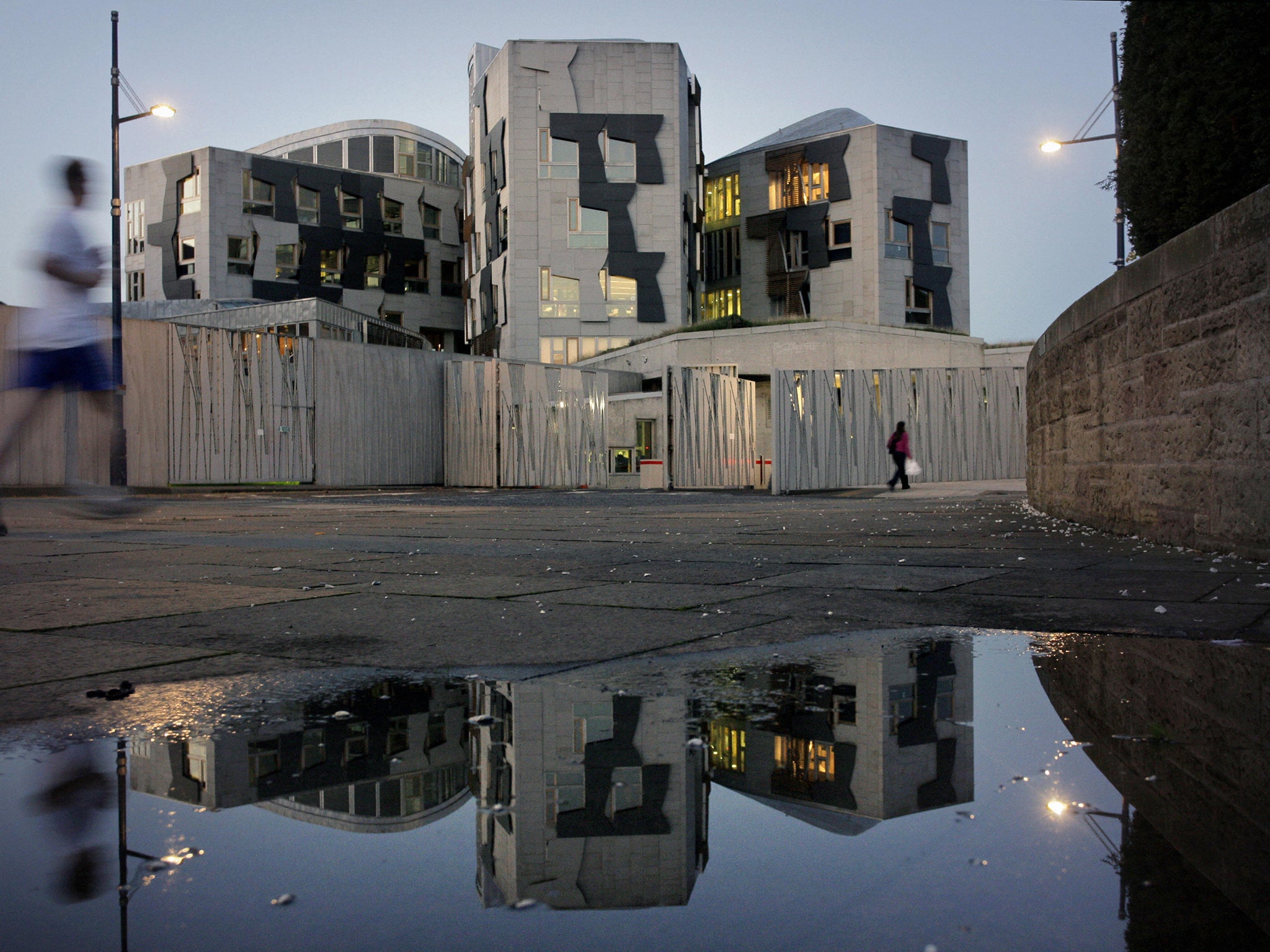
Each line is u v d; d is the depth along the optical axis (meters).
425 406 27.75
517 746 1.47
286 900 0.85
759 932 0.76
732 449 25.98
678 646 2.38
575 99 46.38
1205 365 4.76
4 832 1.07
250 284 52.62
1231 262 4.43
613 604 3.18
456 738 1.53
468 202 53.75
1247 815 1.08
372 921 0.80
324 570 4.48
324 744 1.50
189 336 21.47
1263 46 4.94
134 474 20.22
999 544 5.73
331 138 60.41
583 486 26.86
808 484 20.05
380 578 4.10
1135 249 6.46
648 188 46.62
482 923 0.79
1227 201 5.29
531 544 6.05
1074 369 7.40
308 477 24.09
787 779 1.26
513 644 2.44
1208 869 0.91
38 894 0.87
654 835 1.04
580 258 46.06
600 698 1.82
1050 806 1.13
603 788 1.24
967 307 53.97
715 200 58.84
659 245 46.50
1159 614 2.89
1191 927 0.77
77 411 17.88
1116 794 1.18
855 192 52.19
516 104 46.03
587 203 46.09
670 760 1.38
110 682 2.03
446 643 2.46
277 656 2.32
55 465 17.55
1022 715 1.65
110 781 1.29
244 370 22.69
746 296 56.94
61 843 1.03
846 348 33.03
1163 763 1.33
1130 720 1.62
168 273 52.25
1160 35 5.73
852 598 3.30
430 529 7.96
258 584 3.89
